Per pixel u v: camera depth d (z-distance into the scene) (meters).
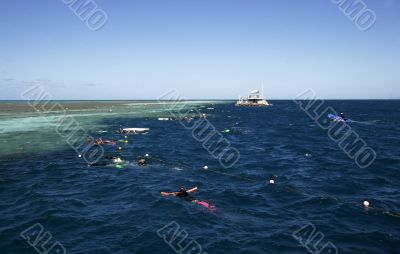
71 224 16.31
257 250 13.76
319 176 26.05
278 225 16.34
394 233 15.45
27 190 21.80
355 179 25.11
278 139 48.19
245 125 69.38
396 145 41.88
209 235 15.17
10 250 13.63
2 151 35.50
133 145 40.97
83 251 13.58
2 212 17.81
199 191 21.92
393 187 23.05
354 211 18.31
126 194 21.22
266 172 27.45
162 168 28.92
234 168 28.95
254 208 18.80
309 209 18.67
